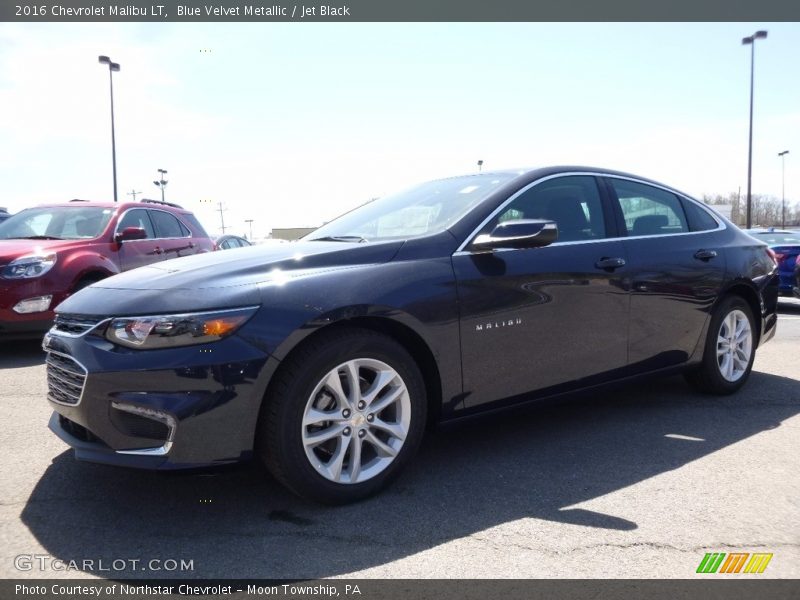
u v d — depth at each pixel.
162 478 3.17
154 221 8.32
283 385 2.66
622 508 2.82
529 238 3.17
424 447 3.64
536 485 3.09
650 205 4.29
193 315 2.58
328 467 2.78
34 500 2.93
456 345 3.12
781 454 3.49
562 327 3.53
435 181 4.18
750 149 27.53
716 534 2.58
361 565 2.36
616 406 4.43
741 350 4.74
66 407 2.77
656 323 4.02
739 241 4.75
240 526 2.67
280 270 2.87
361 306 2.81
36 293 6.18
